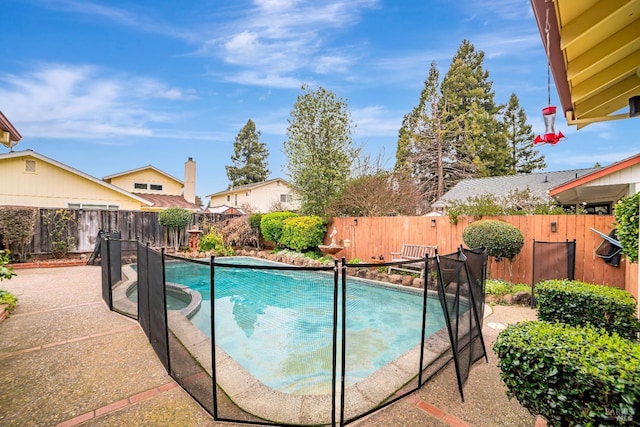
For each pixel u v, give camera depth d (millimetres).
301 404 2666
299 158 12852
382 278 7988
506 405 2678
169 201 20812
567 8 2213
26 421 2430
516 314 5324
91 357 3488
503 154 23422
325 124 12570
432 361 3436
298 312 4234
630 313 3254
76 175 13828
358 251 10656
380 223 10078
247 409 2586
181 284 4457
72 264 9625
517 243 6520
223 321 5102
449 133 21891
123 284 6414
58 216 10422
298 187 13109
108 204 14617
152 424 2410
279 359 4004
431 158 21734
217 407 2588
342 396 2375
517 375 2062
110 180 20344
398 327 5137
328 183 12602
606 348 1939
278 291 4461
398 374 3172
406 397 2795
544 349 1953
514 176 16406
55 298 5887
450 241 8516
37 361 3389
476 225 6934
